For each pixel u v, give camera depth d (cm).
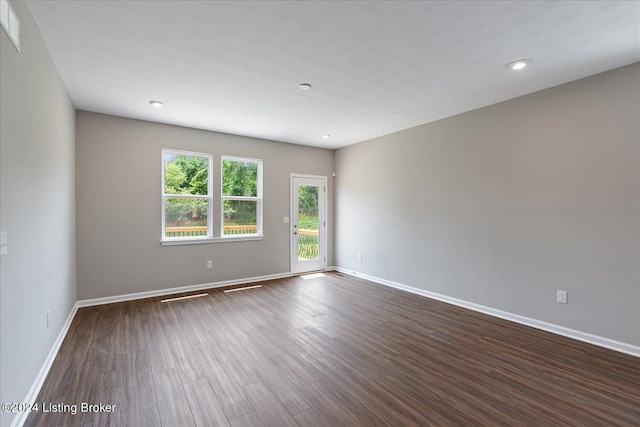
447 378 237
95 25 217
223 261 514
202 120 444
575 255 309
